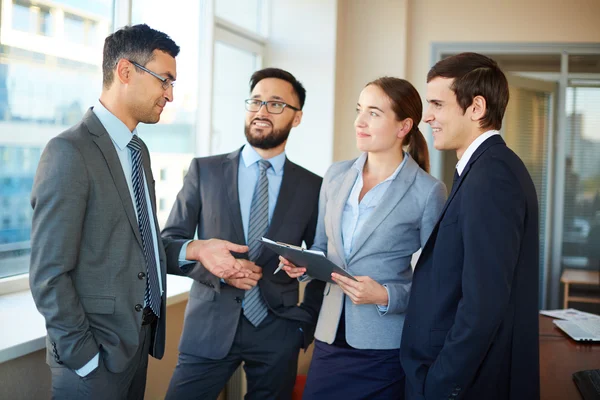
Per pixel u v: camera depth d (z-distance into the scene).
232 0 3.83
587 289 5.08
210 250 1.91
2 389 1.74
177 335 2.72
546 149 5.08
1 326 1.84
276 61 4.33
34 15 2.24
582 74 4.92
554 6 4.79
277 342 2.15
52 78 2.35
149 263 1.70
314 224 2.27
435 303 1.57
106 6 2.61
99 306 1.52
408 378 1.63
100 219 1.53
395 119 1.94
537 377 1.52
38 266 1.42
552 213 5.12
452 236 1.54
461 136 1.60
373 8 4.70
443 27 4.89
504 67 5.12
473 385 1.51
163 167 3.10
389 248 1.93
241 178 2.24
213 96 3.58
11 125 2.18
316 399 1.96
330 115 4.25
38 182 1.45
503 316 1.46
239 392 3.10
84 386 1.51
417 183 1.96
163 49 1.65
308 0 4.25
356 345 1.91
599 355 2.18
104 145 1.57
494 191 1.44
